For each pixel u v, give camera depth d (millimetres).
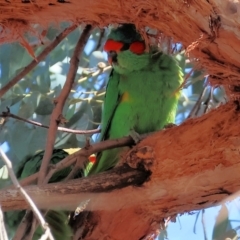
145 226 4453
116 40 5941
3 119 6078
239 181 3877
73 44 6625
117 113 6039
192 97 7285
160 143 4051
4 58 6355
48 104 6418
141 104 5938
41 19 4004
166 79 5914
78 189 4055
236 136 3793
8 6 3867
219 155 3852
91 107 6738
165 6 3561
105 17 3896
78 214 4797
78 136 6434
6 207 3906
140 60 5902
